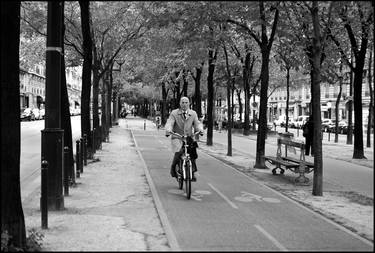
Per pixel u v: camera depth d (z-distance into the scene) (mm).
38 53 27938
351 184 13492
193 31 13703
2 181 6109
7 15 6203
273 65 42875
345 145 30891
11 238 6066
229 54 32875
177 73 43906
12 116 6246
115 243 6715
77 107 111250
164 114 53656
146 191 11234
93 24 21891
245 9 13734
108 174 14070
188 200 10227
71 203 9680
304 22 13445
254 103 42812
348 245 6961
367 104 55812
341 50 21531
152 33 19391
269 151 24844
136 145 26422
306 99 79062
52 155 8852
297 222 8406
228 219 8492
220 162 18344
